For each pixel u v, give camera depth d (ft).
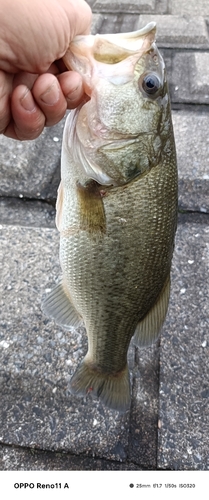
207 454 1.12
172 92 2.30
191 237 1.61
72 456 1.14
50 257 1.53
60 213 0.92
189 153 1.90
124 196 0.83
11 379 1.25
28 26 0.67
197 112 2.16
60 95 0.74
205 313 1.38
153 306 0.97
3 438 1.16
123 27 3.04
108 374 1.06
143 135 0.82
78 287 0.93
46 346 1.31
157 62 0.81
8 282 1.46
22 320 1.36
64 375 1.25
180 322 1.36
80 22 0.75
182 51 2.70
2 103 0.77
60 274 1.48
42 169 1.83
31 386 1.24
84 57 0.77
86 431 1.17
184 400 1.21
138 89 0.80
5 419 1.19
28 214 1.71
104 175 0.82
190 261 1.53
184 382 1.24
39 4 0.66
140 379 1.26
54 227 1.65
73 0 0.73
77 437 1.16
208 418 1.18
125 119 0.80
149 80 0.80
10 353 1.29
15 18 0.65
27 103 0.74
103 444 1.15
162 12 3.24
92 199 0.83
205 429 1.16
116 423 1.18
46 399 1.22
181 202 1.73
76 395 1.11
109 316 0.94
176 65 2.54
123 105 0.80
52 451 1.15
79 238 0.87
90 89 0.78
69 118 0.84
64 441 1.15
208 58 2.56
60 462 1.13
